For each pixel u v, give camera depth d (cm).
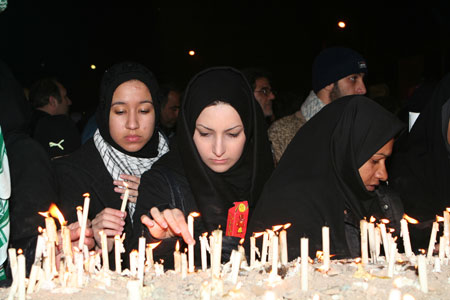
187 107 211
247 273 152
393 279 144
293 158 205
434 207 252
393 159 267
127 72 244
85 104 1284
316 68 340
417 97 315
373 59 909
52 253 145
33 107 414
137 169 249
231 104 204
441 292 136
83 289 139
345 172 196
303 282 137
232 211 212
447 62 741
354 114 199
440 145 248
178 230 167
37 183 192
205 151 206
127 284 133
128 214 240
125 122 240
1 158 168
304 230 192
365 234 158
